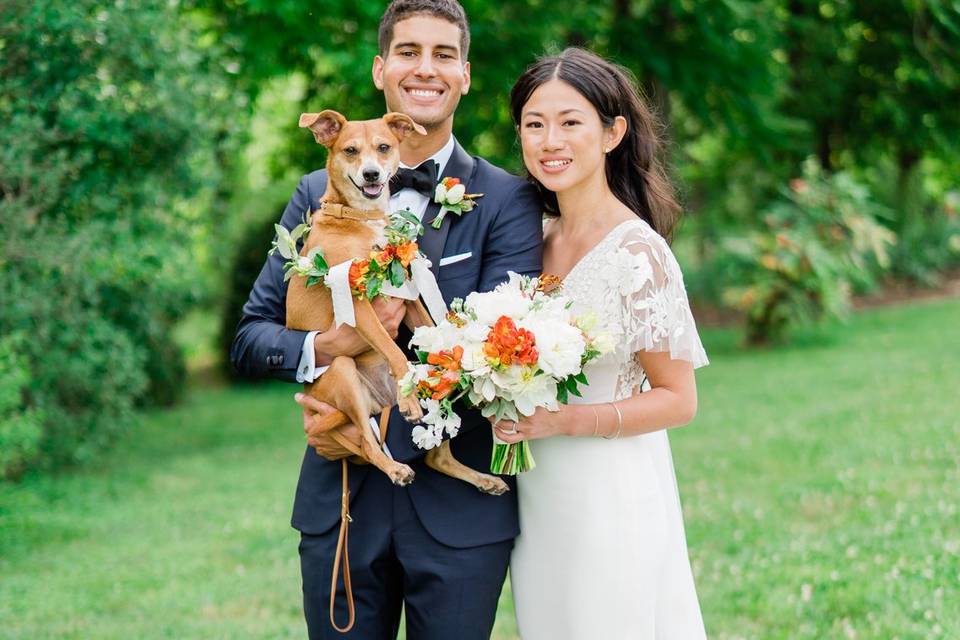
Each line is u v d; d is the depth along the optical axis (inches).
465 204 110.3
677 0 463.2
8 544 255.8
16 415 273.7
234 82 386.9
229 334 568.7
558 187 113.7
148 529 269.0
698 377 462.6
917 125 664.4
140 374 348.5
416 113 114.2
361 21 388.5
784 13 580.1
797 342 544.7
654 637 115.8
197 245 420.5
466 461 110.7
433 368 99.3
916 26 597.9
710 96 523.5
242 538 256.8
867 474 269.4
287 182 579.8
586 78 113.1
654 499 114.1
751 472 286.2
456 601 107.4
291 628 190.4
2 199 314.2
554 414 104.0
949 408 341.1
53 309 307.0
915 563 196.2
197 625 193.0
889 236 544.1
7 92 308.2
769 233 547.2
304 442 398.0
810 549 213.3
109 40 314.7
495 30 437.1
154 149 338.0
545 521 112.9
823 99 645.9
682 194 145.6
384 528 108.9
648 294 110.2
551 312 101.7
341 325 108.1
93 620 197.3
